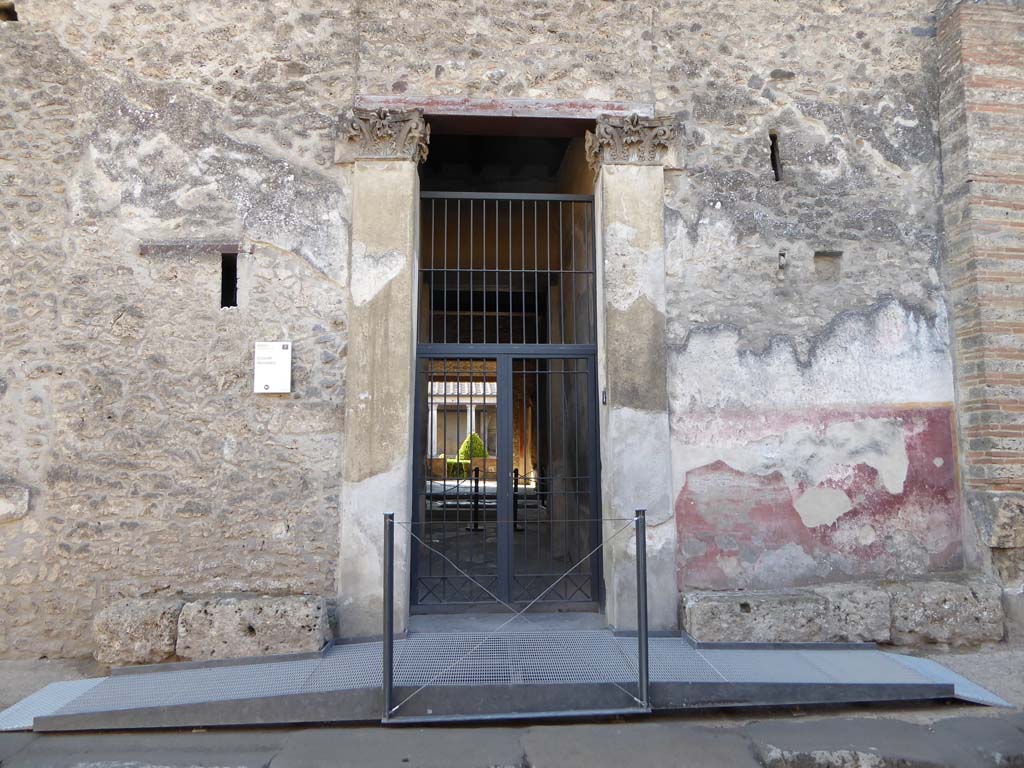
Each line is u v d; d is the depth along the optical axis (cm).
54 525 441
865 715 361
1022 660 430
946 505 490
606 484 477
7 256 458
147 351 457
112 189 467
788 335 491
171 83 477
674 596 455
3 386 448
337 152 476
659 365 475
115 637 404
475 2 498
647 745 326
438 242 637
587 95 498
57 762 311
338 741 330
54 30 475
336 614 439
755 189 502
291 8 489
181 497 447
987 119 499
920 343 502
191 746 328
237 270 468
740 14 518
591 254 533
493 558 515
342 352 465
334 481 455
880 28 528
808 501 479
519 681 360
